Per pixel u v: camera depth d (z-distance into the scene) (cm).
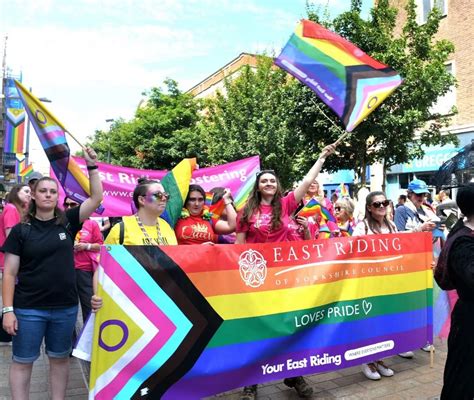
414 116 1011
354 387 398
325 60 450
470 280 264
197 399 322
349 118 429
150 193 343
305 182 408
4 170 3350
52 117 345
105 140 3105
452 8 1562
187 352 320
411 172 1717
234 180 703
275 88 1567
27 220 308
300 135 1298
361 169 1141
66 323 312
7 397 367
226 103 1656
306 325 371
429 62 1096
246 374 343
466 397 280
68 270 312
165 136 2286
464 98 1527
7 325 291
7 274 296
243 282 345
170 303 317
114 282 301
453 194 1296
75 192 364
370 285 409
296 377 380
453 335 290
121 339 300
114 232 338
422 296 444
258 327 349
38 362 466
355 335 397
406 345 430
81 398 374
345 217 583
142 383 304
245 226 396
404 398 373
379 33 1048
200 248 330
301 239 436
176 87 2397
